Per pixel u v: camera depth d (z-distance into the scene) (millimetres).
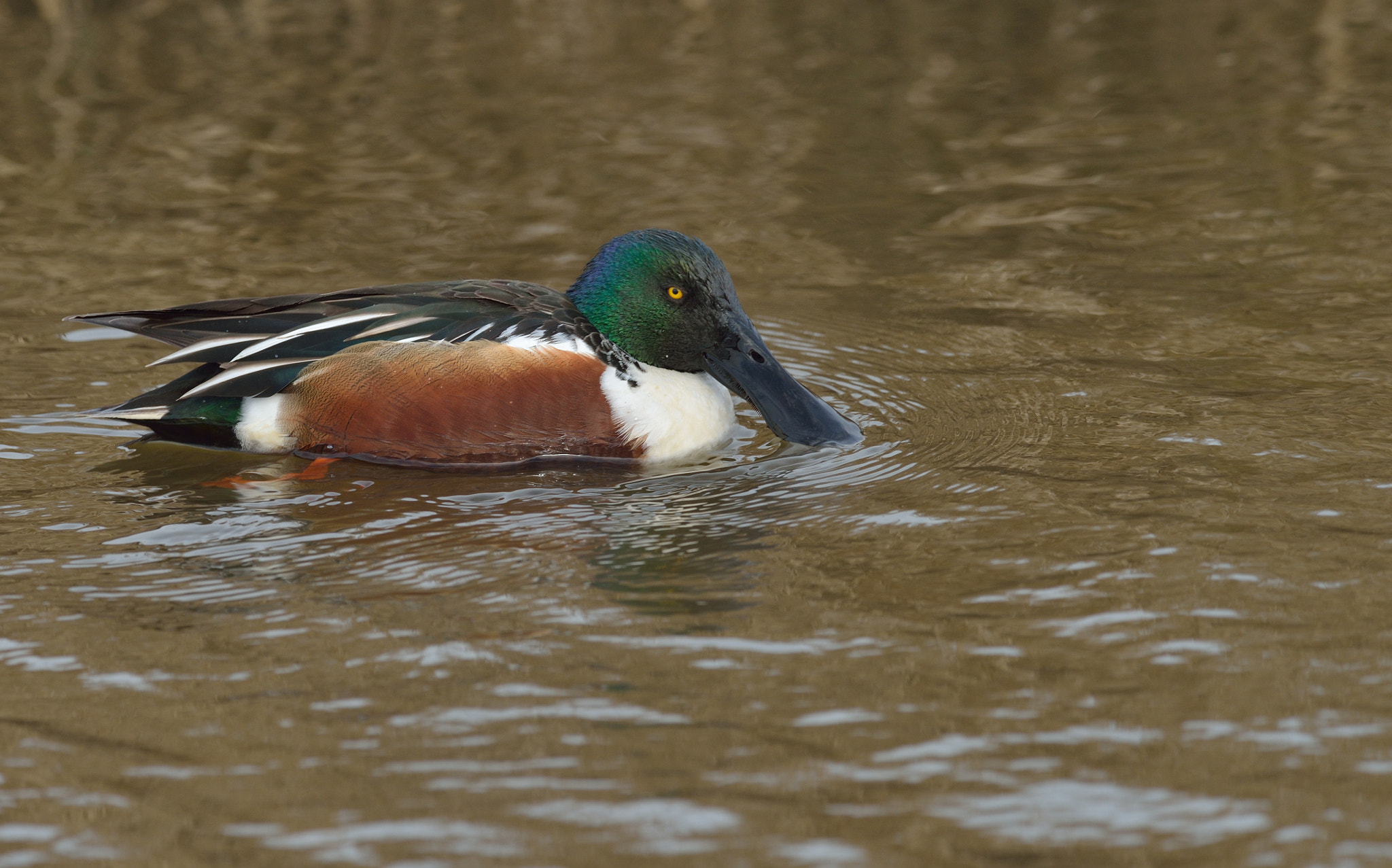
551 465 11172
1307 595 8547
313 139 19891
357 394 11039
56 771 7012
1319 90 21500
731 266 15812
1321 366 12539
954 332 13906
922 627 8336
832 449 11422
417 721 7422
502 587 8977
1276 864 6211
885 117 20922
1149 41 24406
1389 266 15023
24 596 8859
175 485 10703
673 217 17219
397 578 9117
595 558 9406
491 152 19406
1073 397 12133
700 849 6379
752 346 11961
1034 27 25375
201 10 26203
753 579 9031
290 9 26375
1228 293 14562
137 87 21969
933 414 11992
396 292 11648
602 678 7828
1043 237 16516
